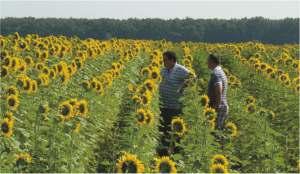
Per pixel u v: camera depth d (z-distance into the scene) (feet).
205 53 134.62
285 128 58.90
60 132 40.47
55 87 57.21
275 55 137.39
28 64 66.90
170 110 60.03
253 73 94.22
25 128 41.68
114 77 72.33
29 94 50.52
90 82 58.80
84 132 44.65
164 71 60.39
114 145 45.83
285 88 75.20
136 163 30.37
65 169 36.81
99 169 44.62
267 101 77.41
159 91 61.00
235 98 71.77
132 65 93.15
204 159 40.93
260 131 52.19
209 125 49.29
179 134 45.55
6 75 55.16
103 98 59.26
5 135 36.99
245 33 346.13
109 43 122.42
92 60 87.35
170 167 31.94
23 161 34.73
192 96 62.69
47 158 37.68
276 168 46.21
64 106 41.73
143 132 45.96
